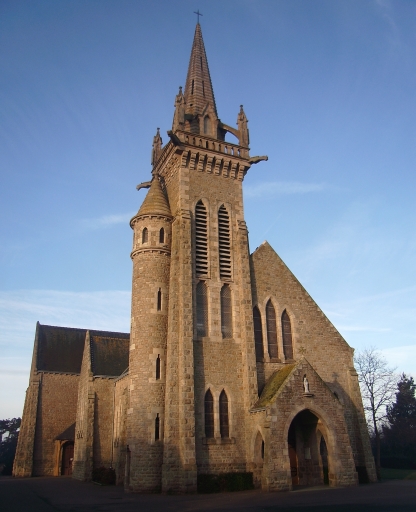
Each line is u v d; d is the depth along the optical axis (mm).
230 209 47094
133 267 44750
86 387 58344
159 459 37500
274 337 44312
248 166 48938
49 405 69938
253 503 27375
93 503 29734
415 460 66562
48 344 75125
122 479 46250
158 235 44375
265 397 38219
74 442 64938
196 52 56656
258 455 37406
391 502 25781
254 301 44375
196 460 36469
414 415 87000
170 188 48250
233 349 41500
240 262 44781
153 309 41844
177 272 42125
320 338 45875
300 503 26406
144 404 38844
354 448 43031
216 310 42312
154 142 56500
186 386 37656
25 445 66562
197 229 44781
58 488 42688
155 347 40688
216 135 50688
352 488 34656
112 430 55469
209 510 24703
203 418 38125
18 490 40719
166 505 27812
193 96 53125
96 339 63438
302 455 40594
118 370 59406
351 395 44781
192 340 39562
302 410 36250
